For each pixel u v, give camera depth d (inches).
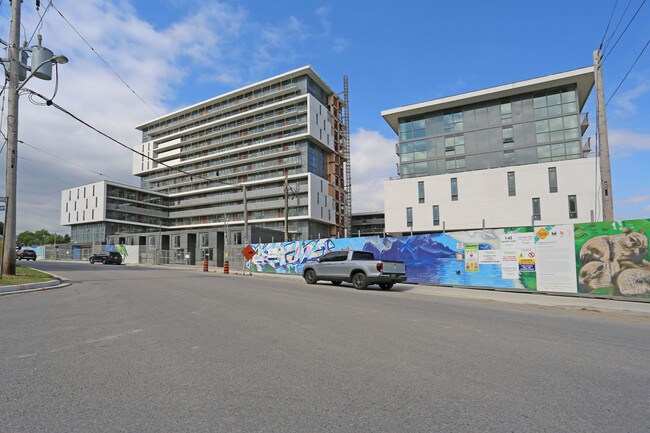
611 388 165.8
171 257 2217.0
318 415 134.5
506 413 138.5
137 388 157.6
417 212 1790.1
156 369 181.9
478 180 1695.4
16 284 514.6
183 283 627.5
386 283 655.1
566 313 415.5
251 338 245.1
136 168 4173.2
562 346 240.7
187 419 130.2
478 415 136.5
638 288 524.4
